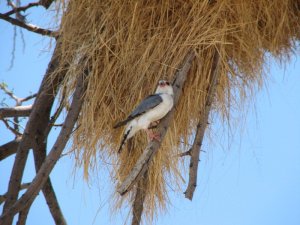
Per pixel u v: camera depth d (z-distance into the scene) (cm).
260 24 1030
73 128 1013
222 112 1009
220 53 927
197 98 953
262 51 998
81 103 975
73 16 1003
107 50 962
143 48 954
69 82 997
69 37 1001
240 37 970
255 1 997
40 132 1112
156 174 997
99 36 964
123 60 949
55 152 941
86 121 959
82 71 974
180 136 1002
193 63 961
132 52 951
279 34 1023
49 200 1160
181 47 927
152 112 905
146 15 973
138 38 961
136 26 962
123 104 981
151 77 961
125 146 1022
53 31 1080
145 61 947
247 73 1001
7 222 916
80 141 986
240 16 959
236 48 991
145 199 1039
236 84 1002
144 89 965
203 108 951
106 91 962
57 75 1063
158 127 903
